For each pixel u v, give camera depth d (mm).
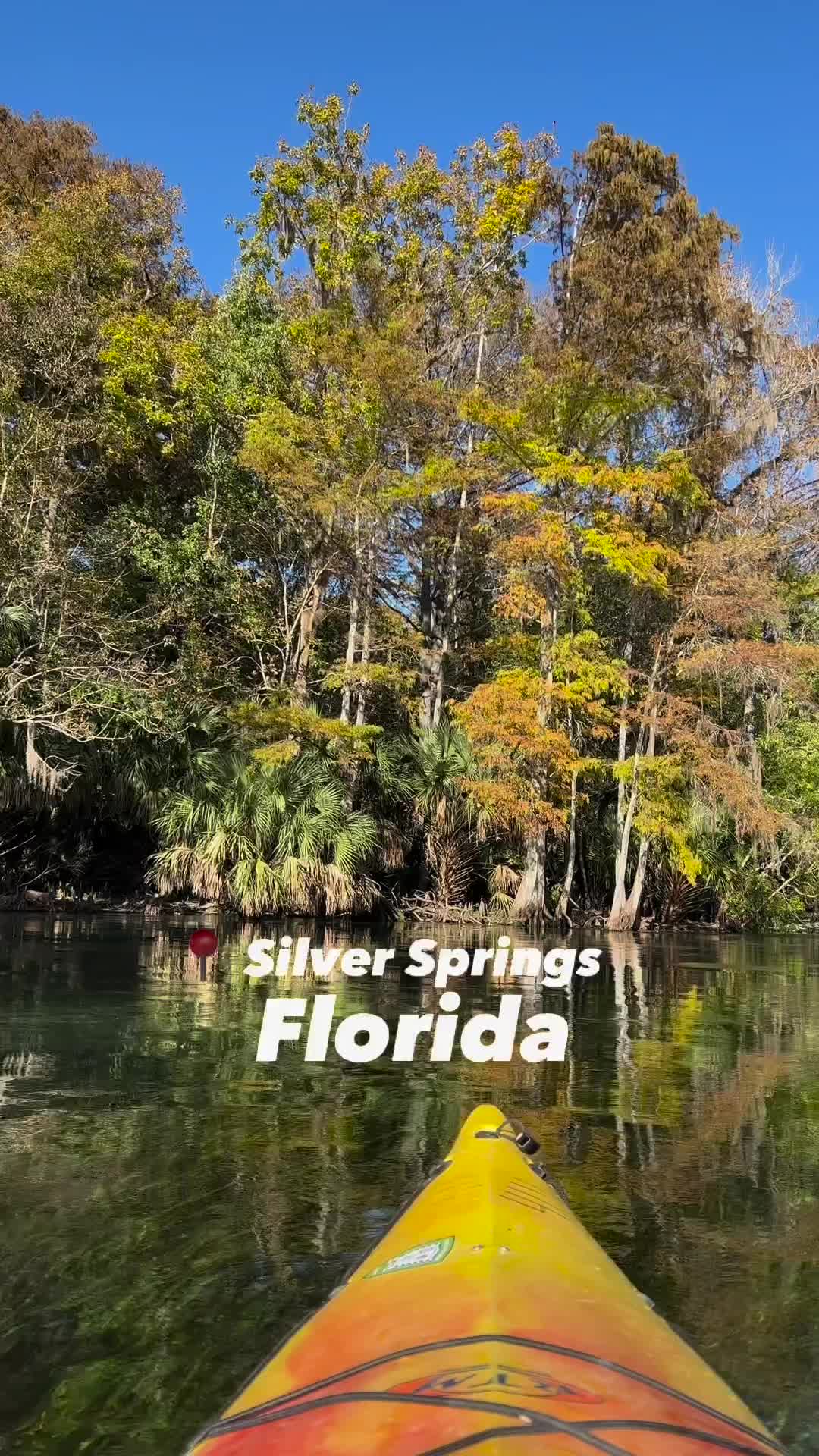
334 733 21766
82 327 23297
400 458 26812
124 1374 2717
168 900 20703
